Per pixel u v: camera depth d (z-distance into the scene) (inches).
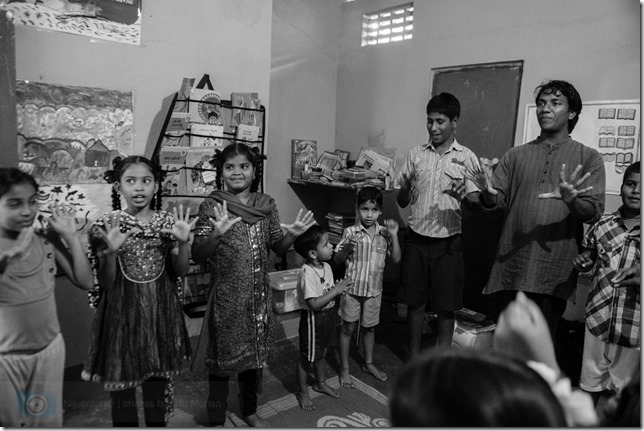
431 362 24.8
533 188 79.8
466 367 23.5
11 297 55.4
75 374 81.8
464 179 85.9
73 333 87.2
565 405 26.9
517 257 81.4
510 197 84.4
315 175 144.6
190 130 101.5
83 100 86.8
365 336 95.4
